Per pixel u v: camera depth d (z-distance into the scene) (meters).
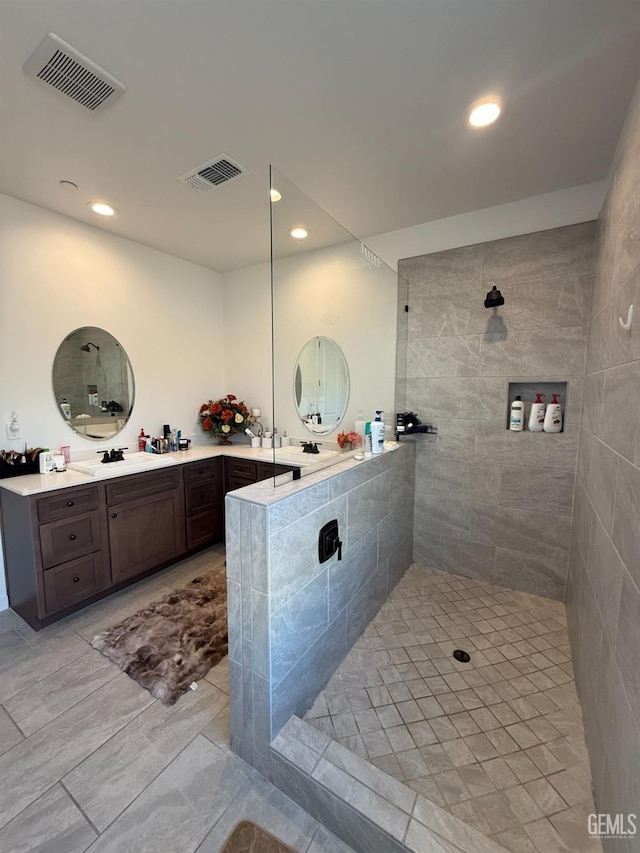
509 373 2.33
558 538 2.29
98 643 1.93
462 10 1.08
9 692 1.62
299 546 1.41
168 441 3.11
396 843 1.01
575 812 1.16
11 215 2.19
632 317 1.15
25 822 1.14
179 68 1.28
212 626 2.07
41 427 2.40
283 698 1.34
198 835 1.12
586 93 1.38
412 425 2.59
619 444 1.22
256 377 3.51
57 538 2.07
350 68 1.29
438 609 2.22
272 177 1.70
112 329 2.78
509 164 1.85
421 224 2.54
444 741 1.39
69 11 1.09
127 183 2.03
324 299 2.20
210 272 3.56
